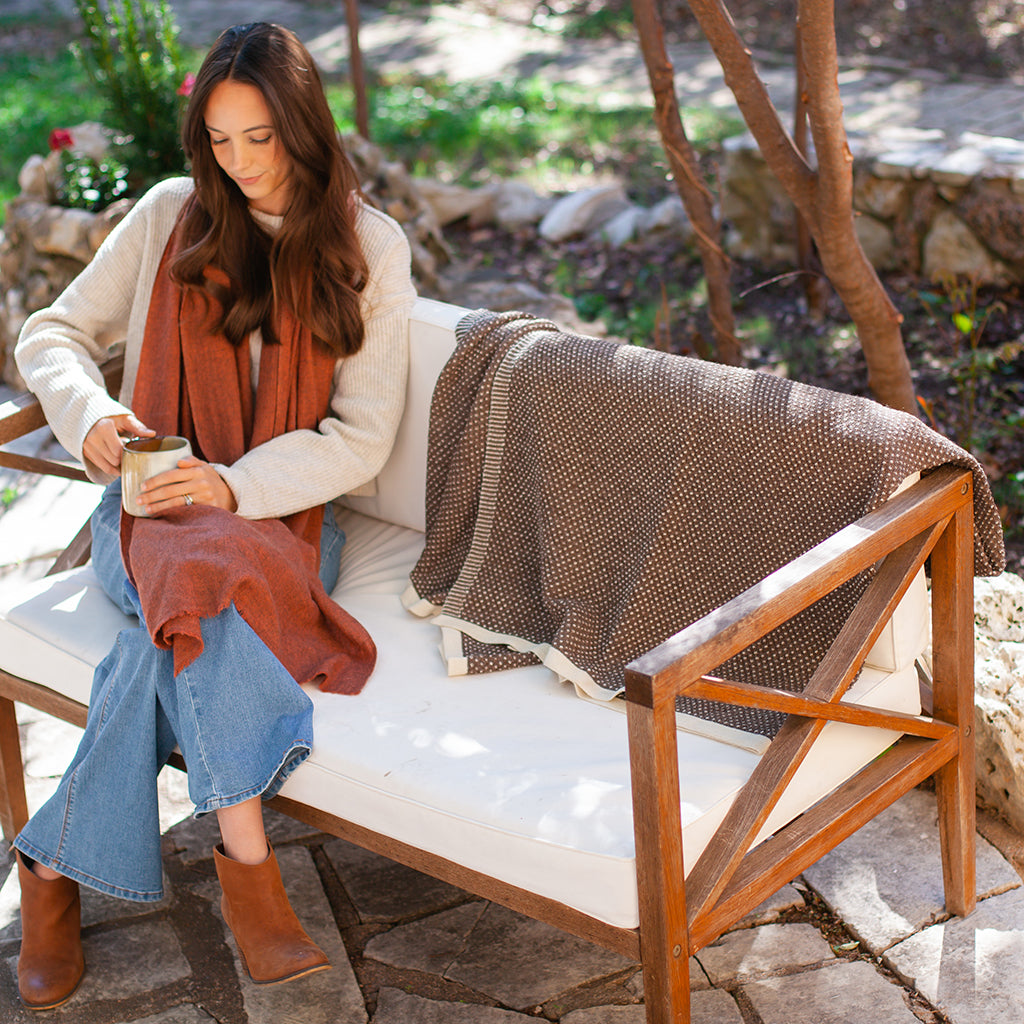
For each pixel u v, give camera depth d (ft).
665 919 5.46
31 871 6.93
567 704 6.91
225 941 7.42
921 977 6.96
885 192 16.61
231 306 7.88
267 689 6.50
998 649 8.73
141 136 15.24
